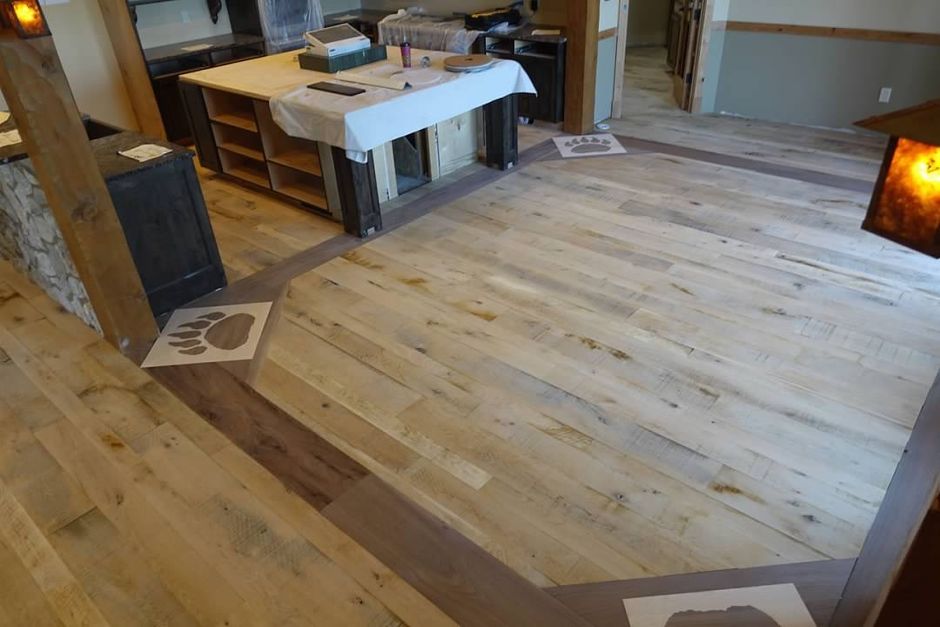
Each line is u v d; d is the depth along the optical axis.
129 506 1.95
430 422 2.22
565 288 2.94
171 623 1.64
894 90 4.46
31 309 2.98
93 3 4.64
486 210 3.75
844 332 2.55
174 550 1.82
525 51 5.01
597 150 4.57
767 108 5.06
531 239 3.39
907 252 3.08
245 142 4.22
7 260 3.38
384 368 2.48
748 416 2.17
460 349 2.57
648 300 2.82
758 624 1.57
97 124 3.24
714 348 2.50
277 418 2.26
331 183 3.57
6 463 2.12
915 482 1.50
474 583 1.70
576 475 2.00
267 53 5.37
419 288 3.00
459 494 1.95
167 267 2.85
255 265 3.27
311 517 1.90
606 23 4.71
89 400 2.38
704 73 5.14
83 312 2.78
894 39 4.32
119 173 2.56
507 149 4.23
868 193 3.71
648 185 3.96
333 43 3.83
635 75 6.52
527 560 1.75
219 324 2.80
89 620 1.65
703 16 4.93
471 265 3.17
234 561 1.78
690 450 2.06
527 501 1.92
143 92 4.86
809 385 2.29
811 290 2.83
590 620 1.60
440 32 5.20
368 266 3.21
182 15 5.23
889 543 1.39
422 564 1.75
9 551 1.84
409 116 3.31
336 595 1.68
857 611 1.38
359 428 2.21
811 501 1.87
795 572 1.68
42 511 1.95
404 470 2.04
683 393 2.29
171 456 2.12
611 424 2.17
